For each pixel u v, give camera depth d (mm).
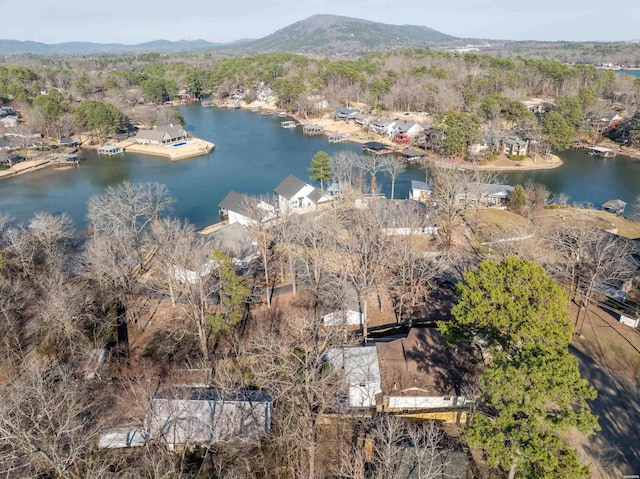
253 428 25609
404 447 23312
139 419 24984
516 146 92750
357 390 28938
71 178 86500
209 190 78250
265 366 28859
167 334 36844
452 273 45156
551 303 23562
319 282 41719
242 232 51344
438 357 30516
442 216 58031
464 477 22484
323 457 24781
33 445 20547
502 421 19172
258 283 45188
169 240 44969
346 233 53344
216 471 23797
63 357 31906
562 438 25531
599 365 31406
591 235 43062
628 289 41469
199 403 26844
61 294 33688
